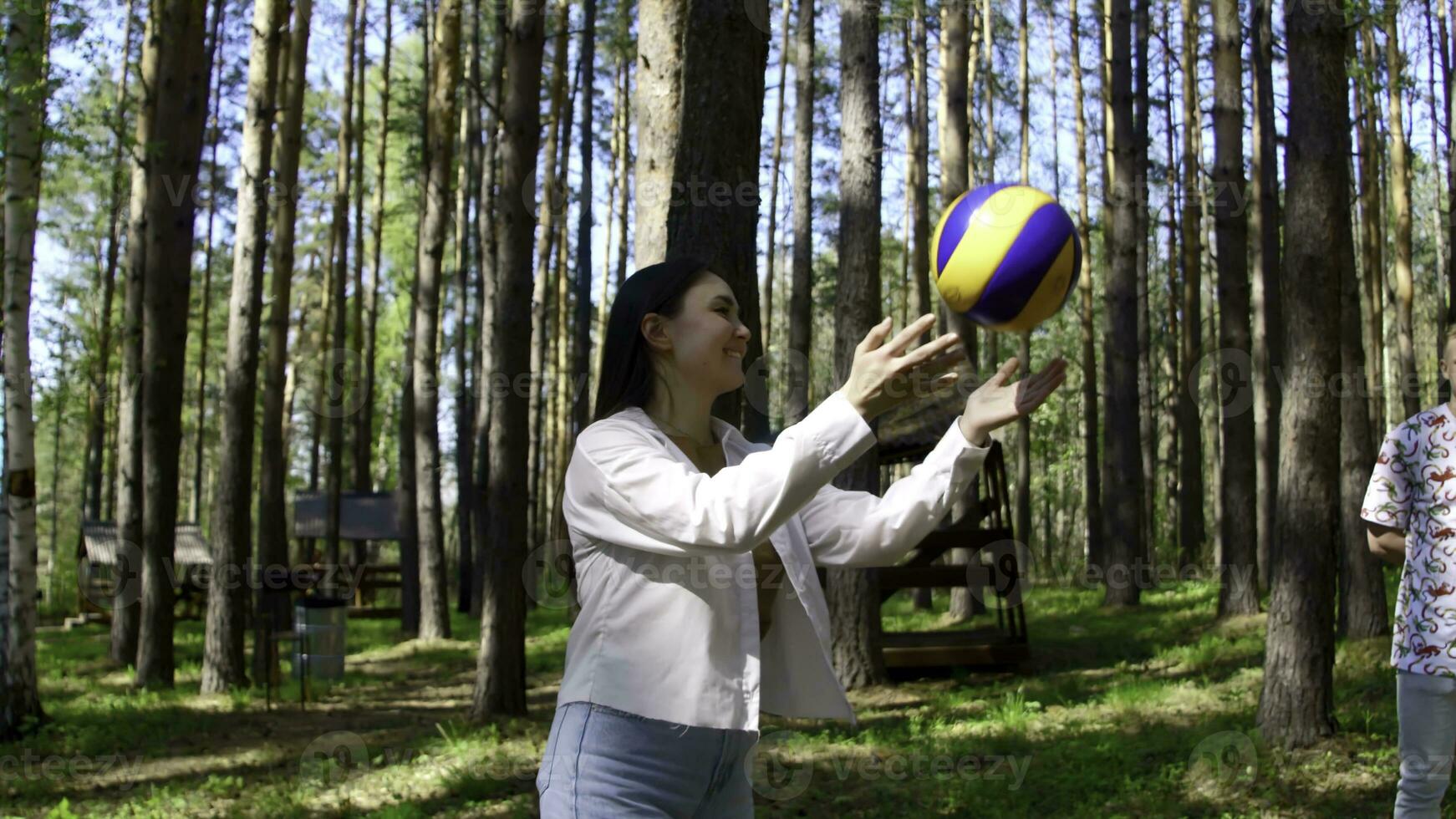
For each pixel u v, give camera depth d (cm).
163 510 1326
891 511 230
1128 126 1750
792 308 1534
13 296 1002
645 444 218
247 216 1302
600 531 218
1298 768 699
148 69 1566
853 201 1156
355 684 1408
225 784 817
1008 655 1258
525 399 1021
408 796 771
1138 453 1853
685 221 541
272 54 1306
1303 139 757
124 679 1432
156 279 1306
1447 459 436
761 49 560
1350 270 1220
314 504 2752
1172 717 905
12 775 870
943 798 696
